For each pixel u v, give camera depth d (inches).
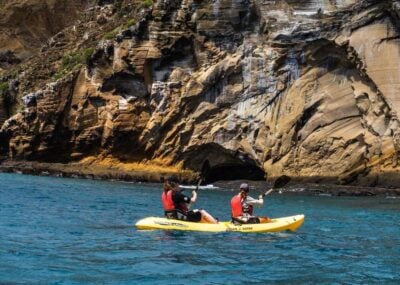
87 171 1739.7
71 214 869.8
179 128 1675.7
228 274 498.6
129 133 1732.3
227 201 1186.6
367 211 1039.0
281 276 498.0
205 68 1648.6
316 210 1049.5
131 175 1684.3
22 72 2210.9
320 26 1517.0
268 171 1560.0
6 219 780.0
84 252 565.9
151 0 1895.9
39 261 522.9
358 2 1467.8
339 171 1476.4
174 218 719.7
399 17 1414.9
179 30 1670.8
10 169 1801.2
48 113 1844.2
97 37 2092.8
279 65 1584.6
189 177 1659.7
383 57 1444.4
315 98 1536.7
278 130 1562.5
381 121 1448.1
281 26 1561.3
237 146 1612.9
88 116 1800.0
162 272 498.3
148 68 1711.4
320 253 595.8
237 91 1617.9
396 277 505.7
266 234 685.3
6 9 2721.5
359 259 574.6
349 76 1520.7
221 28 1627.7
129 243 616.4
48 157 1881.2
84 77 1820.9
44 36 2751.0
